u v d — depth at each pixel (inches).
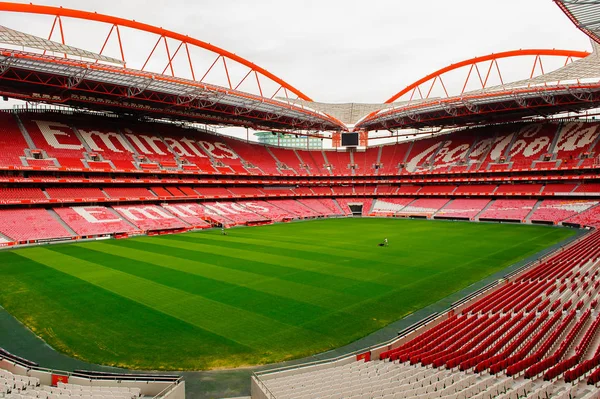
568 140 3211.1
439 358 621.3
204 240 2101.4
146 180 2807.6
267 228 2652.6
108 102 2714.1
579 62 2586.1
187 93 2541.8
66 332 847.7
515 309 882.1
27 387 564.7
